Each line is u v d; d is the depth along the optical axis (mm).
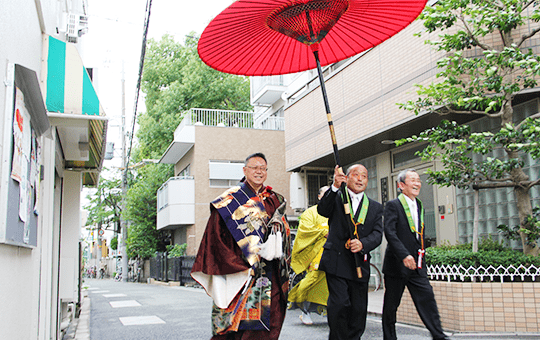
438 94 6211
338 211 3959
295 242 5543
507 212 7773
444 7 5977
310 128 11617
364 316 3889
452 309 5531
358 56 9719
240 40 3188
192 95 25297
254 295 3281
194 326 6828
